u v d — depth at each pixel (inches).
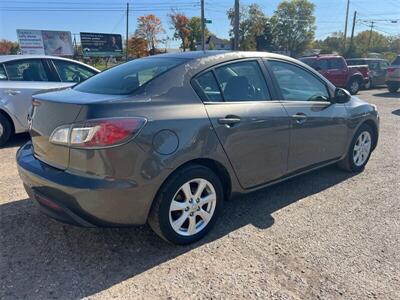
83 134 96.0
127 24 1936.5
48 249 113.7
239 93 127.0
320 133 155.2
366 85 696.4
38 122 111.2
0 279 98.7
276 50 2728.8
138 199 101.7
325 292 94.9
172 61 123.0
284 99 141.3
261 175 134.4
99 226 102.6
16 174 181.3
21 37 1485.0
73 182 97.5
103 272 102.7
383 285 98.0
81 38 1819.6
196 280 99.5
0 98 228.1
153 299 92.0
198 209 117.0
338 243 118.8
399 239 121.8
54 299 91.6
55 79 250.8
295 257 110.6
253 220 134.1
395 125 322.3
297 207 145.7
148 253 112.3
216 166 120.7
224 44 1955.0
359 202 151.4
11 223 129.5
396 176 183.9
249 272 103.0
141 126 99.3
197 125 110.1
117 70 133.6
